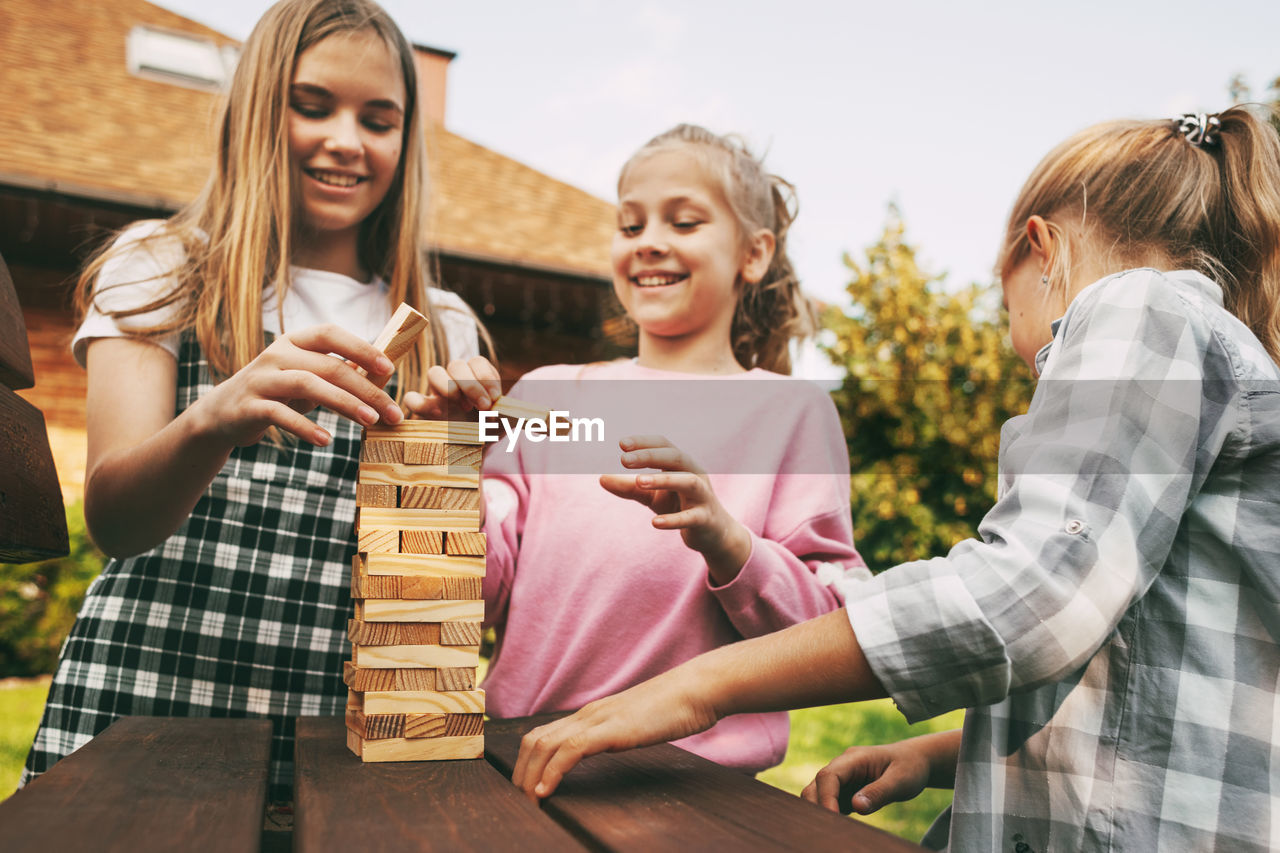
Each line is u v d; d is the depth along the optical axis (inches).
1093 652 28.7
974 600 28.8
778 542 53.4
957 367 313.3
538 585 53.2
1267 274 39.5
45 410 266.4
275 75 54.5
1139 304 33.4
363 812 27.3
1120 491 30.1
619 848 24.1
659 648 49.9
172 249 54.7
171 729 40.5
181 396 53.4
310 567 53.3
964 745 36.3
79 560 252.7
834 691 30.0
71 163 278.2
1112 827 32.0
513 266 297.3
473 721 35.6
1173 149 41.0
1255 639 32.2
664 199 60.0
